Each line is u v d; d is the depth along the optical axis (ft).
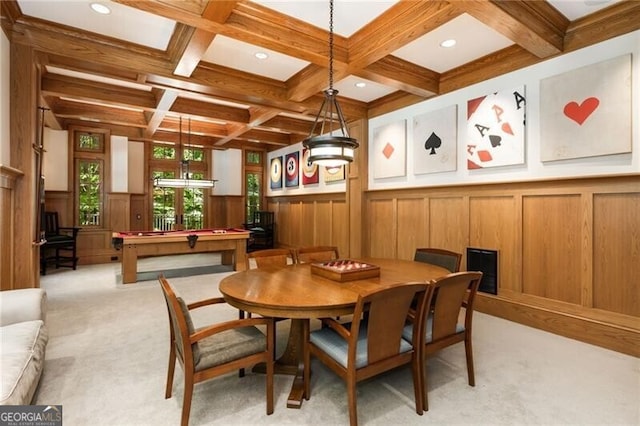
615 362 8.59
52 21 10.17
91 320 11.57
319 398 7.01
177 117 20.79
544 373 8.04
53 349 9.28
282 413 6.50
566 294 10.39
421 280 8.07
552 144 10.52
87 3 9.29
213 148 28.50
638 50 8.78
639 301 8.98
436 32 10.51
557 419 6.31
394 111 16.44
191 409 6.59
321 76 12.96
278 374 8.00
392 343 6.29
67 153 21.80
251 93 14.32
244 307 6.70
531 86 11.08
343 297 6.70
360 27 10.32
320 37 10.57
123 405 6.72
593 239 9.79
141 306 13.14
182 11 8.29
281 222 27.86
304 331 7.01
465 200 13.29
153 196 26.63
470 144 12.98
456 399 6.98
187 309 6.32
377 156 17.42
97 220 22.86
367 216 18.26
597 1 8.85
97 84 15.52
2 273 9.23
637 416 6.39
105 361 8.59
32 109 10.39
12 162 10.11
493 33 10.55
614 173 9.29
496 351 9.23
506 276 11.96
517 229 11.57
